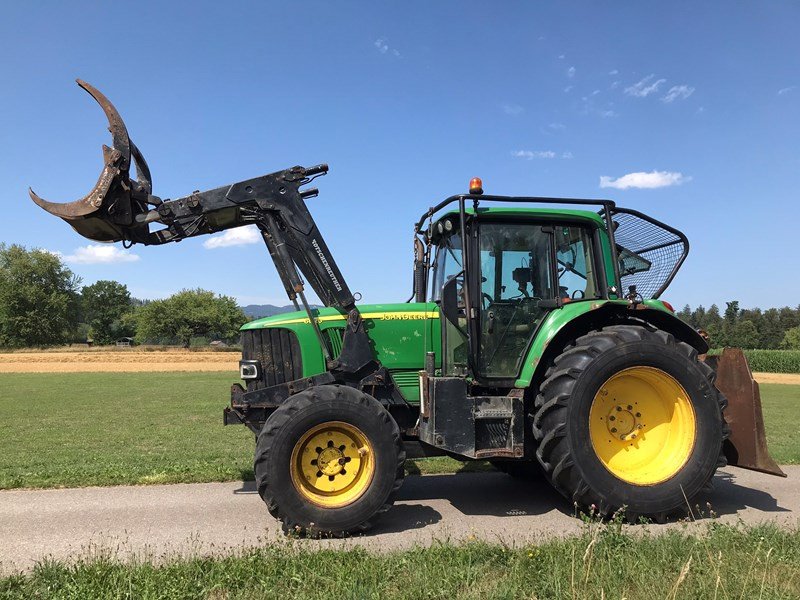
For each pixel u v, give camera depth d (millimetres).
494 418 4891
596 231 5613
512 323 5379
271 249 5629
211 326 67250
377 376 5348
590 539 3852
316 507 4555
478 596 3072
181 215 5242
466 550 3777
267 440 4605
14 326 67812
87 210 4926
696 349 5621
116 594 3186
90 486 6156
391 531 4746
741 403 5434
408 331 5562
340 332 5504
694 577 3271
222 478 6430
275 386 5363
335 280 5336
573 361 4938
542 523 4934
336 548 4188
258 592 3209
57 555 4121
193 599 3176
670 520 4957
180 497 5734
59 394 18734
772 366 44031
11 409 14430
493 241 5453
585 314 5305
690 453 4973
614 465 5035
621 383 5172
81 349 60219
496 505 5555
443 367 5348
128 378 27078
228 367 37062
